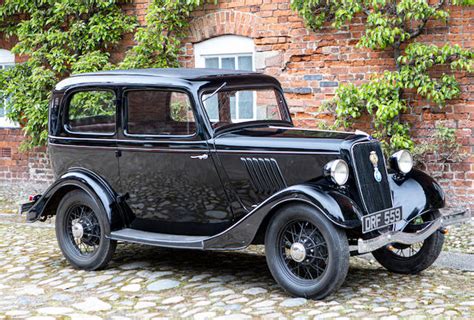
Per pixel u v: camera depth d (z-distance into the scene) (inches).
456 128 352.2
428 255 235.0
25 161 477.7
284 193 207.9
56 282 242.4
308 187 206.7
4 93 446.6
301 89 388.8
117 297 221.0
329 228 201.9
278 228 212.8
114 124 253.0
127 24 429.7
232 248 221.0
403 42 361.1
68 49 442.0
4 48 477.7
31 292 230.5
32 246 304.3
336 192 207.6
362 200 215.3
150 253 282.7
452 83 344.2
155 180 246.1
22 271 260.5
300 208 207.2
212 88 241.1
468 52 339.9
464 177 352.8
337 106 367.2
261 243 229.1
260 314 196.1
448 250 277.9
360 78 373.1
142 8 431.8
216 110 241.0
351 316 189.9
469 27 346.0
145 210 251.4
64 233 263.6
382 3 347.6
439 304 199.8
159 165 243.9
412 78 349.4
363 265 258.7
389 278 235.8
